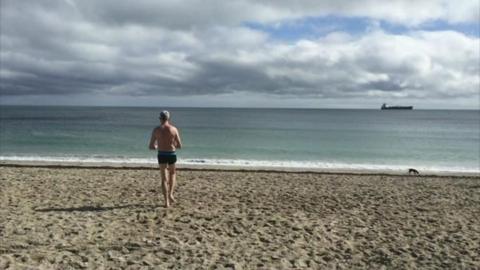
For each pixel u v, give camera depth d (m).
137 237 6.47
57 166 15.99
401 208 9.16
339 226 7.49
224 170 15.60
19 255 5.52
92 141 34.28
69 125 58.47
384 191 11.21
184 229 6.98
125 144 31.81
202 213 8.11
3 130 47.00
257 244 6.31
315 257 5.83
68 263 5.30
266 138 40.72
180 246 6.09
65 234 6.53
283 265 5.47
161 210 8.26
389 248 6.31
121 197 9.43
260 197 9.88
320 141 37.94
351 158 25.56
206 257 5.66
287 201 9.53
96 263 5.33
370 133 49.88
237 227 7.20
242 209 8.56
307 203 9.38
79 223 7.17
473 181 14.09
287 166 19.36
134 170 14.80
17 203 8.59
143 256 5.64
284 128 58.94
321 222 7.73
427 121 93.00
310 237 6.77
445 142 38.22
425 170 19.14
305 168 18.12
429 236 7.00
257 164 20.31
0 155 23.58
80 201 8.94
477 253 6.16
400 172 17.44
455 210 9.11
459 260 5.83
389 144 35.66
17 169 14.15
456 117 125.69
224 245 6.21
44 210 8.05
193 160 21.23
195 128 57.84
